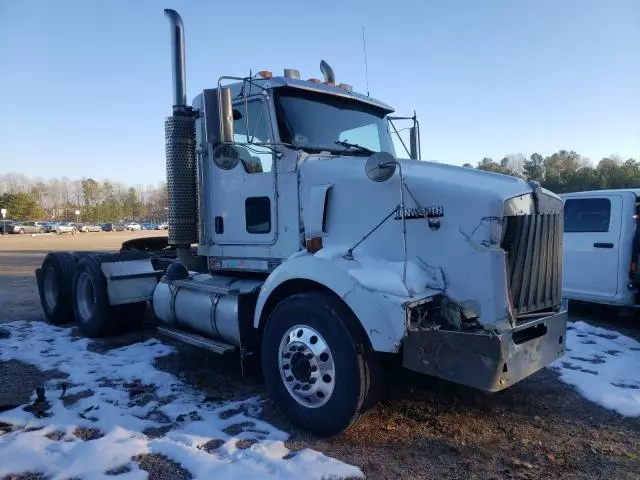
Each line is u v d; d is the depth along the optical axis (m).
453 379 3.32
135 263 6.93
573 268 7.98
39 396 4.41
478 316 3.40
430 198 3.64
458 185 3.57
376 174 3.65
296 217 4.43
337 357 3.61
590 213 7.88
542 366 3.66
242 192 4.90
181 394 4.68
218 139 4.05
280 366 4.03
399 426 3.97
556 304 4.03
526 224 3.57
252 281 4.91
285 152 4.49
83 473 3.21
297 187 4.41
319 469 3.22
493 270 3.36
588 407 4.37
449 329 3.44
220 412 4.25
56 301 7.69
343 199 4.13
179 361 5.74
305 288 4.09
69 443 3.62
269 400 4.53
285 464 3.29
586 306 8.64
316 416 3.75
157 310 5.90
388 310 3.35
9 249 28.92
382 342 3.36
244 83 4.47
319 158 4.42
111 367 5.48
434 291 3.53
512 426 3.99
